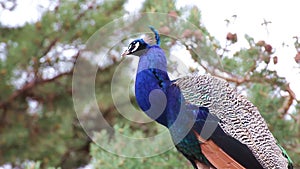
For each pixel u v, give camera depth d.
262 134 11.15
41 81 18.47
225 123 11.05
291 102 13.68
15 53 18.22
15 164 18.92
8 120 19.12
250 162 10.93
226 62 13.82
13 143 18.89
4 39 18.56
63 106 19.05
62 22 18.36
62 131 18.83
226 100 11.27
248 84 13.86
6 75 18.33
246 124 11.12
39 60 18.41
